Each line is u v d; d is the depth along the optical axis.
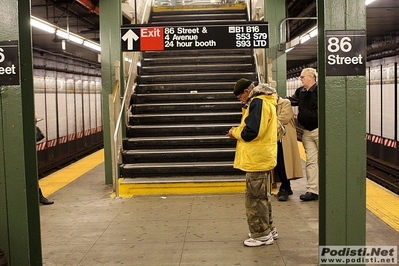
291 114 6.33
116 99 7.37
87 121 16.88
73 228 5.25
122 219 5.59
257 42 6.80
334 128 3.41
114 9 7.64
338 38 3.35
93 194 7.05
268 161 4.34
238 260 4.12
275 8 7.70
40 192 6.46
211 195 6.76
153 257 4.25
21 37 3.62
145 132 8.01
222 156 7.50
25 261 3.51
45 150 12.12
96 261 4.19
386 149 11.73
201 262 4.10
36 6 9.70
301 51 14.87
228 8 11.44
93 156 11.71
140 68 9.63
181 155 7.48
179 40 6.78
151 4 11.46
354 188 3.44
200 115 8.16
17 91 3.40
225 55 10.11
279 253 4.27
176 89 8.98
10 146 3.44
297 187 7.27
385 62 11.62
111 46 7.67
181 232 5.01
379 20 9.30
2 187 3.46
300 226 5.12
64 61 13.80
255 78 9.14
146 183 6.91
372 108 12.94
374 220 5.25
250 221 4.50
